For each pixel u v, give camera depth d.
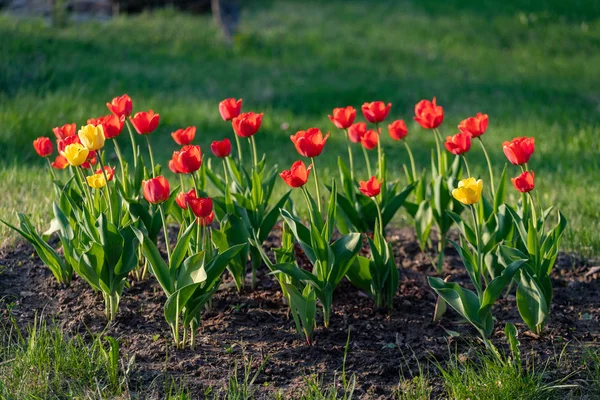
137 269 5.16
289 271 4.23
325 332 4.52
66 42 12.71
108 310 4.59
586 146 8.80
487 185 7.27
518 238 4.59
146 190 3.97
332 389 3.83
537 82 12.20
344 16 16.56
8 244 5.55
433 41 14.74
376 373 4.09
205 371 4.07
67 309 4.72
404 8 17.28
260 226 5.00
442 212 5.37
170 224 6.16
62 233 4.76
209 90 11.21
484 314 4.15
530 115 10.29
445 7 17.25
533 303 4.34
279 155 8.76
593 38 14.91
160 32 14.05
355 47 14.09
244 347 4.33
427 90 11.66
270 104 10.74
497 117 10.30
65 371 3.97
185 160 4.04
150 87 11.12
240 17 15.96
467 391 3.79
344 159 8.53
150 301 4.88
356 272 4.70
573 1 17.45
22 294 4.89
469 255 4.29
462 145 4.55
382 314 4.78
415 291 5.12
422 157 8.70
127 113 4.82
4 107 9.55
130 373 4.02
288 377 4.05
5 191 6.61
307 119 10.23
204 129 9.66
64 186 5.12
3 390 3.76
